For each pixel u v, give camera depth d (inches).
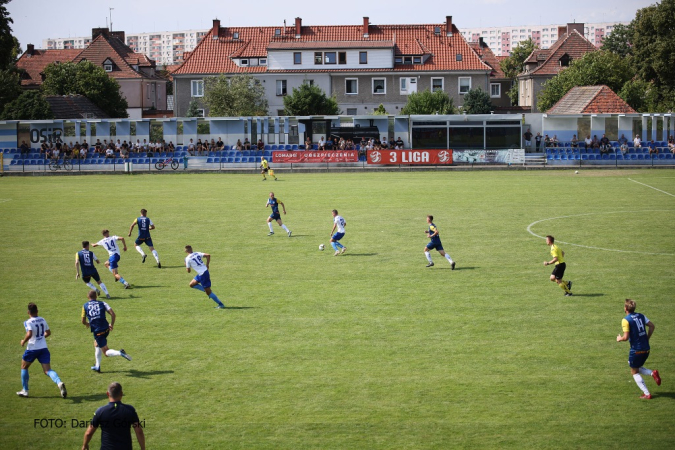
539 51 4013.3
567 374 535.2
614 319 673.0
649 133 2485.2
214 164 2534.5
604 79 3161.9
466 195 1659.7
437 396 496.7
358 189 1827.0
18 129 2618.1
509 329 645.9
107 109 3442.4
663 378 526.3
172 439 438.3
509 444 426.0
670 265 903.1
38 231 1228.5
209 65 3491.6
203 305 746.2
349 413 471.5
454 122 2524.6
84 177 2336.4
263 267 928.3
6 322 691.4
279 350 596.7
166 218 1364.4
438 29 3582.7
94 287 808.3
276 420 462.6
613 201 1517.0
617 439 430.9
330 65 3378.4
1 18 2824.8
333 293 786.8
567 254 978.1
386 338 624.4
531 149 2556.6
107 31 4239.7
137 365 567.2
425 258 971.3
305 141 2568.9
